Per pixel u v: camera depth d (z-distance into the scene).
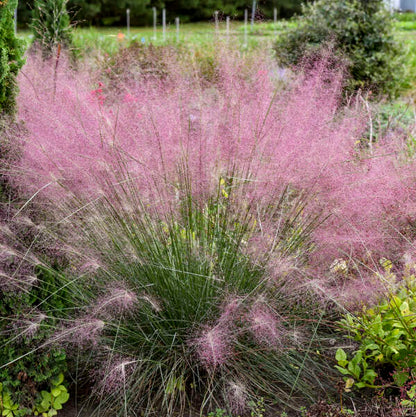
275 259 3.35
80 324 3.05
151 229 3.41
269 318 3.00
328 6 8.61
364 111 4.59
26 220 3.12
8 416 3.07
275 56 7.60
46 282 3.14
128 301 3.04
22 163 3.27
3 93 3.24
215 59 3.94
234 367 3.25
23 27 19.06
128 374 3.12
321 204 3.61
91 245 3.44
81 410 3.21
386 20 8.76
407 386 3.09
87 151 3.44
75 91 3.97
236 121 3.59
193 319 3.31
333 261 3.65
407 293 3.56
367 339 3.34
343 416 3.00
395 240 3.81
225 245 3.43
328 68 4.36
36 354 3.12
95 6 23.62
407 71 9.37
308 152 3.67
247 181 3.53
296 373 3.33
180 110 3.71
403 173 3.97
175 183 3.45
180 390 3.19
